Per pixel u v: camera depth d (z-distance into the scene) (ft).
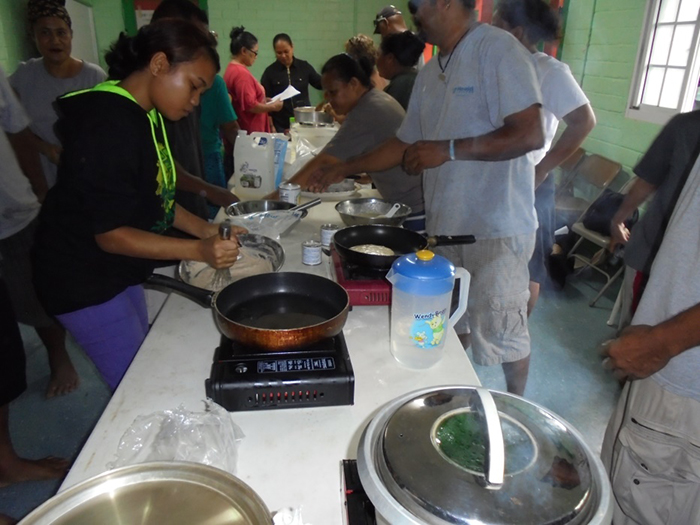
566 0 9.21
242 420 2.68
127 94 3.57
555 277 9.99
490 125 5.03
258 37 19.90
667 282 3.10
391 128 6.70
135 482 1.86
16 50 12.15
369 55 9.09
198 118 7.49
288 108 16.11
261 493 2.23
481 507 1.52
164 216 4.32
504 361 5.82
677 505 3.30
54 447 6.31
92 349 4.29
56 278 3.97
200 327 3.63
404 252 4.42
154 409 2.75
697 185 2.95
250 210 6.02
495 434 1.67
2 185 5.71
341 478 2.29
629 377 3.27
